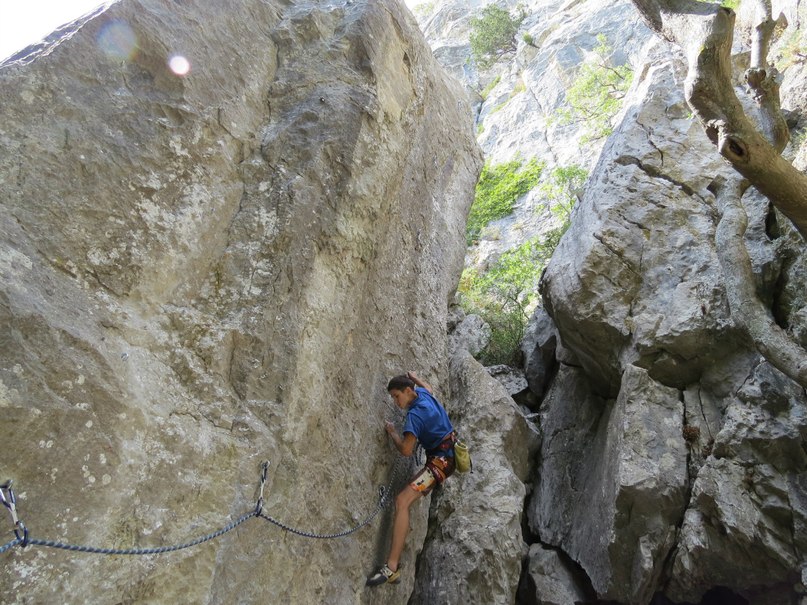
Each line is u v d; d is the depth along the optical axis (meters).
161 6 3.63
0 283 2.26
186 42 3.65
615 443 5.41
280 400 3.29
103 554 2.30
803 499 4.52
